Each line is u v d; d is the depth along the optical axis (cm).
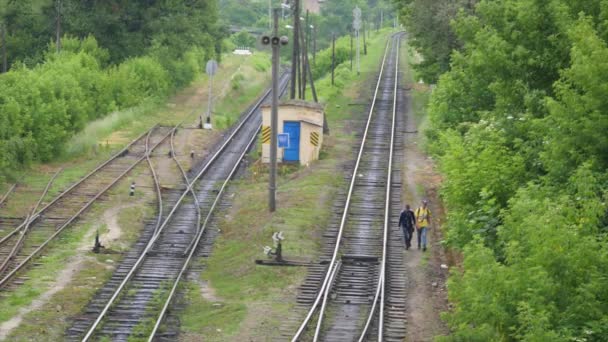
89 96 10419
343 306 4300
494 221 3681
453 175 4081
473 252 3189
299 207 6178
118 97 11344
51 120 8200
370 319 3997
